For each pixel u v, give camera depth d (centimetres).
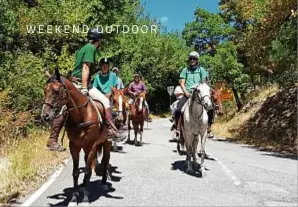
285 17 1958
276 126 2353
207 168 1173
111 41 2822
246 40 2309
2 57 1853
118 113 1012
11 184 866
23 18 2123
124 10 2975
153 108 6053
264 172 1124
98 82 1012
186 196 832
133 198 809
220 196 836
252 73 2728
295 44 1789
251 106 3128
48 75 727
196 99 1015
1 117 1484
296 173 1115
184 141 1135
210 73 3297
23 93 1770
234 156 1487
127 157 1364
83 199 761
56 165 1141
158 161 1277
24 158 1042
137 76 1797
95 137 758
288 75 1997
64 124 741
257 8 2102
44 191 841
